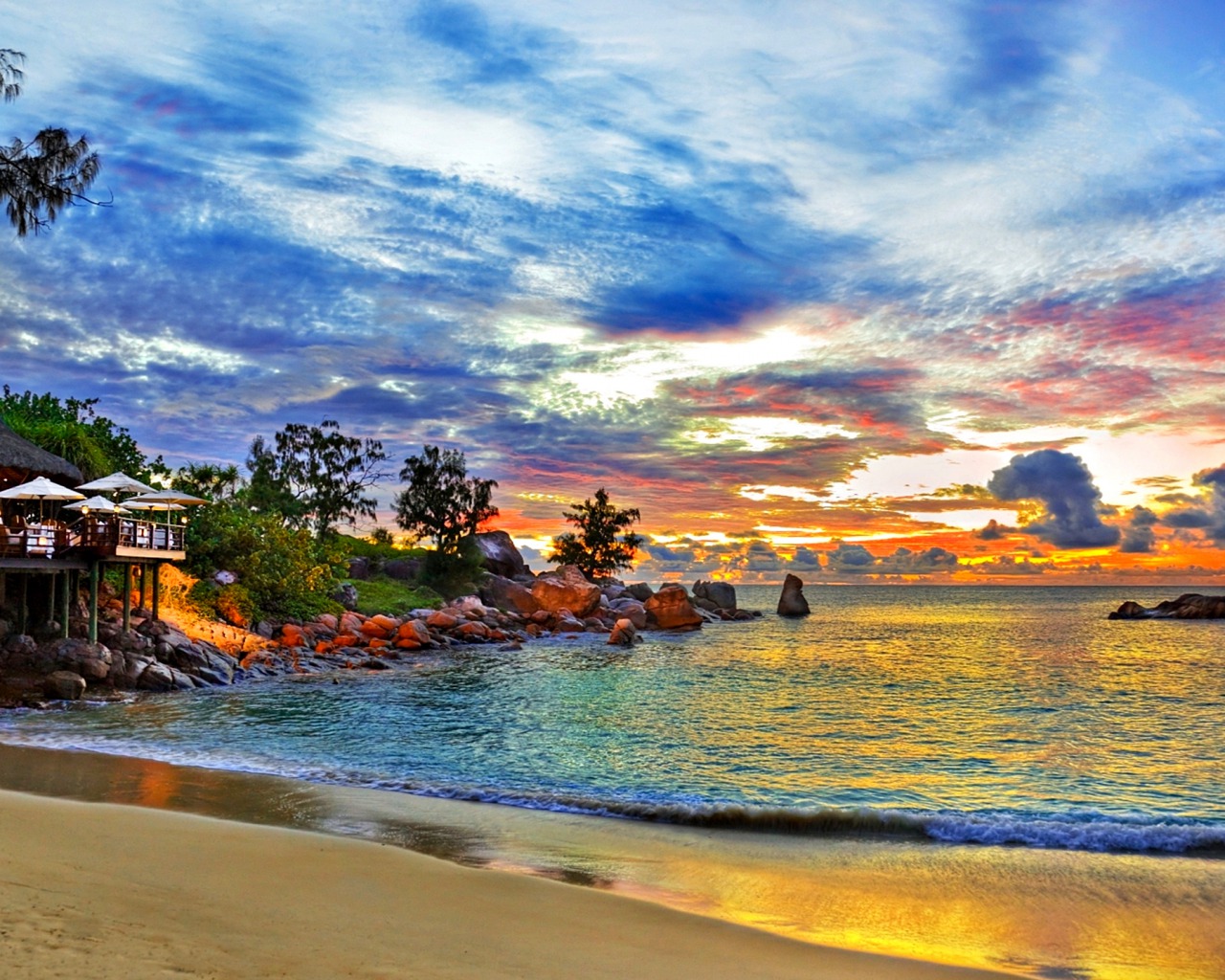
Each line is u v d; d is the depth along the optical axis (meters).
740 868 13.63
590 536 108.12
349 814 16.06
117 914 8.72
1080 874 13.62
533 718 30.03
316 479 86.75
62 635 34.53
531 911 10.47
